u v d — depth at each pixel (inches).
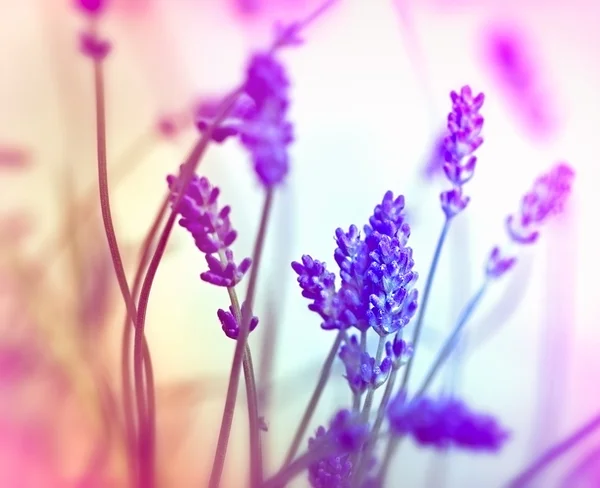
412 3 32.2
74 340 25.8
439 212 29.3
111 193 29.1
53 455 25.5
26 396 25.8
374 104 32.1
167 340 28.0
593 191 32.4
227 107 20.1
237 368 20.1
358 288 20.3
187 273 28.2
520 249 30.0
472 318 29.3
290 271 28.0
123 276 20.9
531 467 24.4
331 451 20.3
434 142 28.6
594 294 31.7
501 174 32.0
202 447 26.0
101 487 24.1
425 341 27.2
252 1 30.8
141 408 21.3
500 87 32.1
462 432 22.0
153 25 30.7
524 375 30.4
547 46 32.7
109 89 30.1
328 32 31.8
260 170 19.7
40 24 29.7
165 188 29.5
